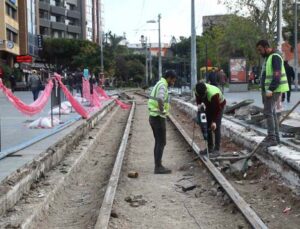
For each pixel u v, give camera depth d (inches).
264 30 2000.5
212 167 430.3
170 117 982.4
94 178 453.4
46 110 939.3
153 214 324.2
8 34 2701.8
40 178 398.9
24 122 734.5
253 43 2203.5
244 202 319.6
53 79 754.8
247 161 441.1
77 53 3786.9
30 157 413.4
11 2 2723.9
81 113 782.5
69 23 4945.9
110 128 899.4
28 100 1320.1
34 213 297.9
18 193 327.0
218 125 485.1
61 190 386.6
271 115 434.3
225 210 327.3
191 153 546.9
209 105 481.1
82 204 358.3
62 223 311.3
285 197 350.3
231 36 2297.0
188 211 330.3
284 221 301.6
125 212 326.0
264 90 434.3
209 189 386.0
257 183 403.5
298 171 350.3
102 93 1418.6
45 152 441.7
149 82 3422.7
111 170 470.6
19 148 452.1
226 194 348.2
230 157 472.4
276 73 422.6
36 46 3570.4
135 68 3998.5
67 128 639.1
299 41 2615.7
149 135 757.9
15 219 281.3
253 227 273.9
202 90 473.4
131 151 593.3
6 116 838.5
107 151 622.8
